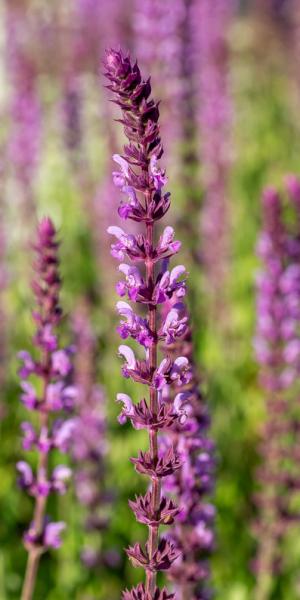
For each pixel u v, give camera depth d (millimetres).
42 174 16047
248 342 12383
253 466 9922
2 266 11594
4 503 9133
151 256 3893
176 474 5289
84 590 8141
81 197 14195
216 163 12062
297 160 18594
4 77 14336
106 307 11414
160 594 4137
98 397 8195
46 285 5492
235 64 21078
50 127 15508
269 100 21438
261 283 7773
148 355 3973
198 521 5473
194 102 11516
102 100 13102
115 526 8812
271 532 7676
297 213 8039
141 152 3754
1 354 10703
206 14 15883
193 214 11734
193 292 11062
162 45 11266
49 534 5660
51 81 15797
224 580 8211
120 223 11453
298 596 7980
